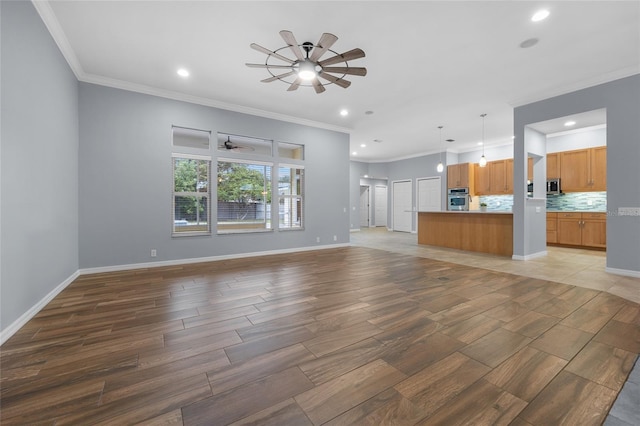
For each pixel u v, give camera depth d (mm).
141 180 4457
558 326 2309
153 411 1369
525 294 3139
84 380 1619
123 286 3453
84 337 2146
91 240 4098
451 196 9125
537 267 4508
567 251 6043
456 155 9539
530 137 5152
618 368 1702
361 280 3736
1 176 2098
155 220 4582
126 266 4352
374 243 7465
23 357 1868
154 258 4578
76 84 3904
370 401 1432
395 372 1685
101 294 3152
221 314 2582
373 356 1866
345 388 1535
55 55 3086
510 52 3451
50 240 2975
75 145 3855
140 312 2635
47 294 2889
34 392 1516
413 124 6496
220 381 1605
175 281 3674
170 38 3191
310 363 1786
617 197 3947
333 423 1286
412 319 2463
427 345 2006
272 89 4562
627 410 1345
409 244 7270
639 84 3742
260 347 1989
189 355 1889
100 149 4145
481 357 1844
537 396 1455
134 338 2127
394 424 1274
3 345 2031
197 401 1440
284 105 5285
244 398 1460
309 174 6332
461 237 6445
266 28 3012
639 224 3787
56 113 3135
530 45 3307
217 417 1326
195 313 2609
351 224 11000
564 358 1822
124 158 4324
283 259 5211
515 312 2613
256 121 5590
